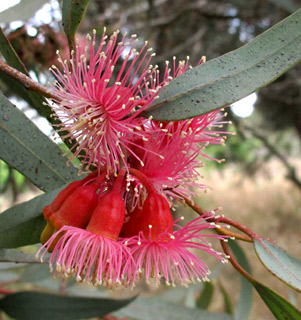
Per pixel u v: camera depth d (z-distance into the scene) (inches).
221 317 8.3
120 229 4.4
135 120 4.5
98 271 4.1
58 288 9.2
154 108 4.3
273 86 20.0
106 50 4.6
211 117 5.0
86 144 4.8
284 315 5.0
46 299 6.4
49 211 4.5
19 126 5.5
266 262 4.9
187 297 10.2
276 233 32.1
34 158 5.6
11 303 6.3
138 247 4.5
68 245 4.2
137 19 16.5
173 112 4.3
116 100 4.5
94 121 4.5
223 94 4.2
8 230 5.5
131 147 4.9
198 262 4.6
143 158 4.8
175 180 5.0
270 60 4.3
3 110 5.5
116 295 14.2
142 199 4.7
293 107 23.3
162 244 4.5
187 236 4.6
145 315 8.4
